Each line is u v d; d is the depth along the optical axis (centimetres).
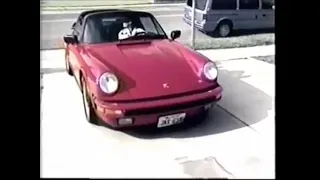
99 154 302
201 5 797
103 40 394
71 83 468
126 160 293
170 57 355
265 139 321
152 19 431
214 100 329
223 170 279
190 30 829
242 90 443
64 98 418
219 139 324
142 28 414
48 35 716
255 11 802
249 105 396
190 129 343
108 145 315
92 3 1151
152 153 303
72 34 455
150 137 329
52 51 622
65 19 866
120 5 1176
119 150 308
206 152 304
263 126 346
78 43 411
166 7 1186
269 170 278
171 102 307
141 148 310
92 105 341
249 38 754
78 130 341
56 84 464
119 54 358
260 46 685
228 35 797
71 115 374
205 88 325
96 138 327
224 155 299
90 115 351
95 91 313
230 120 361
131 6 1180
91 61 345
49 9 980
